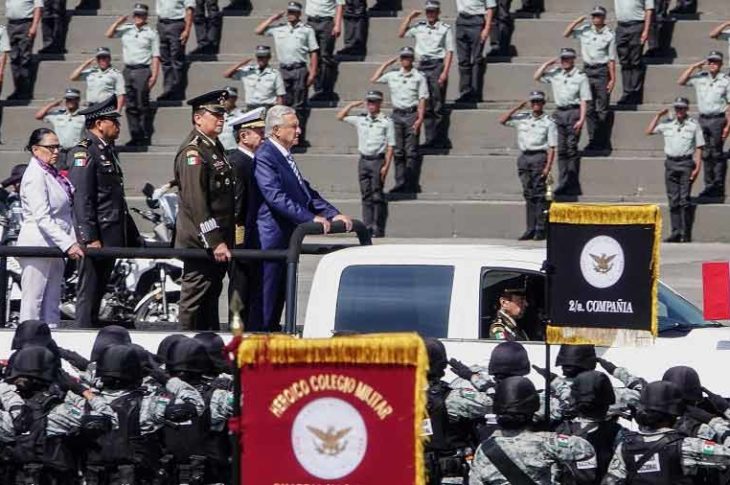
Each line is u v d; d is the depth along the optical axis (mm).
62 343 34906
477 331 33875
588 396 27953
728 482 27219
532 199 75375
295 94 79062
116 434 29141
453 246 35906
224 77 79250
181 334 33094
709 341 33719
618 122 79562
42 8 82750
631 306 29438
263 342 22922
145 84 79125
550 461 26844
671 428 27156
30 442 28922
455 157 78938
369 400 22656
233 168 38125
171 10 80438
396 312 34344
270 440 22953
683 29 82688
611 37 78062
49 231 39188
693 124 75250
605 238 29578
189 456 29391
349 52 82938
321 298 34750
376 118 75938
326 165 79438
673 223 76125
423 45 78438
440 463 29984
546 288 29906
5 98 82438
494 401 27250
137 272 48844
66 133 75438
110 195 39781
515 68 81188
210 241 36156
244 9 84750
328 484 22781
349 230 37531
